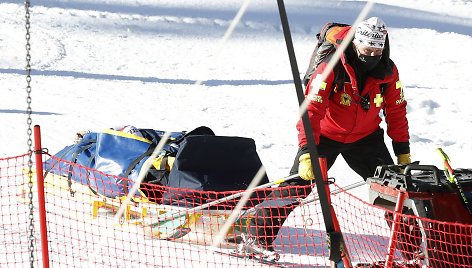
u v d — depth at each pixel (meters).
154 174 17.84
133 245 16.72
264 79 43.12
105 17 61.56
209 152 17.77
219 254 16.47
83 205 19.09
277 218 16.55
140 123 30.20
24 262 14.94
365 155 16.75
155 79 41.97
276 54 51.75
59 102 33.97
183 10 66.31
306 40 56.47
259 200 16.50
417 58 51.69
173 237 17.19
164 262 15.59
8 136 26.52
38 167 13.50
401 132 16.80
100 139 18.84
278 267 15.62
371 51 14.98
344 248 10.40
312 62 15.77
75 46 50.84
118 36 55.56
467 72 47.06
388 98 16.44
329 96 15.49
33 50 47.97
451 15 68.88
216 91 38.91
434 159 26.22
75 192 18.98
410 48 55.16
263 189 15.43
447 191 13.24
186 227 17.22
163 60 48.50
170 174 17.62
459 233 12.92
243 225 17.33
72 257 15.43
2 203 19.05
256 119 32.22
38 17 59.06
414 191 13.20
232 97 37.41
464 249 12.90
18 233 16.72
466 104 36.84
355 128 16.20
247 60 49.50
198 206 16.75
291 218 19.55
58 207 19.14
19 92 35.84
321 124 16.28
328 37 15.31
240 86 40.69
